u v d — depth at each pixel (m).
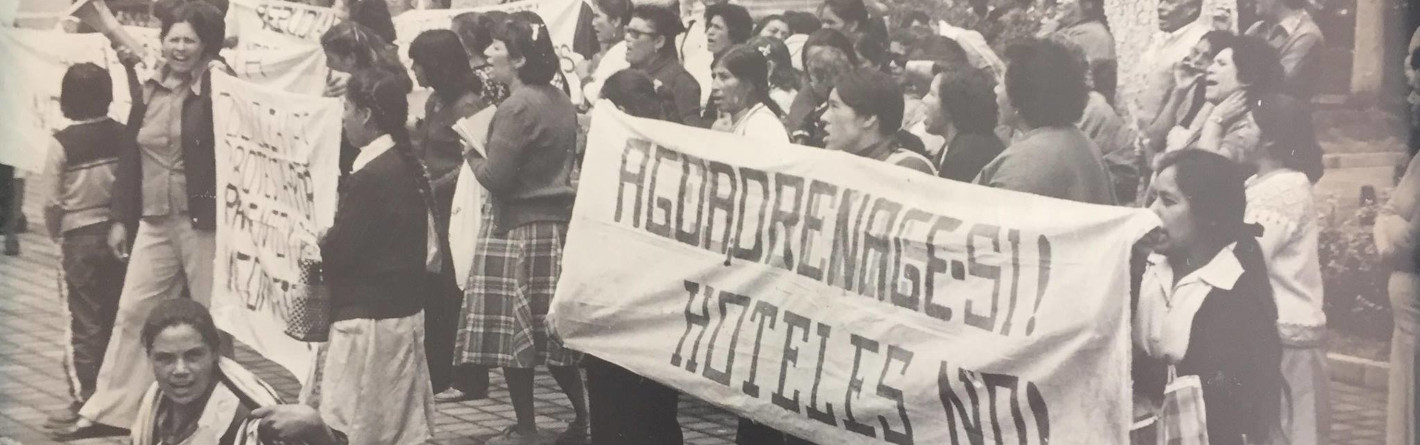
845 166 4.60
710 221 4.95
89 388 6.08
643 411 5.23
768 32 4.88
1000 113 4.30
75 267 6.10
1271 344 3.98
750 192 4.84
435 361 5.57
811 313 4.66
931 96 4.46
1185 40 4.02
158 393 5.99
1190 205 4.05
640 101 5.18
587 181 5.27
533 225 5.41
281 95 5.74
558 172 5.39
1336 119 3.89
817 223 4.65
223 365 5.91
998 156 4.30
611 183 5.21
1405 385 3.83
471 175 5.47
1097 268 3.95
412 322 5.59
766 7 4.88
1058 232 4.04
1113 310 3.92
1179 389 4.10
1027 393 4.11
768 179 4.79
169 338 5.95
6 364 6.21
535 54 5.37
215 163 5.91
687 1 5.06
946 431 4.32
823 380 4.62
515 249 5.43
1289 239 3.95
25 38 6.13
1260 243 3.98
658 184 5.09
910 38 4.51
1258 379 4.00
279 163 5.77
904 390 4.39
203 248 5.93
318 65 5.70
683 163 5.02
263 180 5.82
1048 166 4.19
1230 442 4.04
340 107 5.64
